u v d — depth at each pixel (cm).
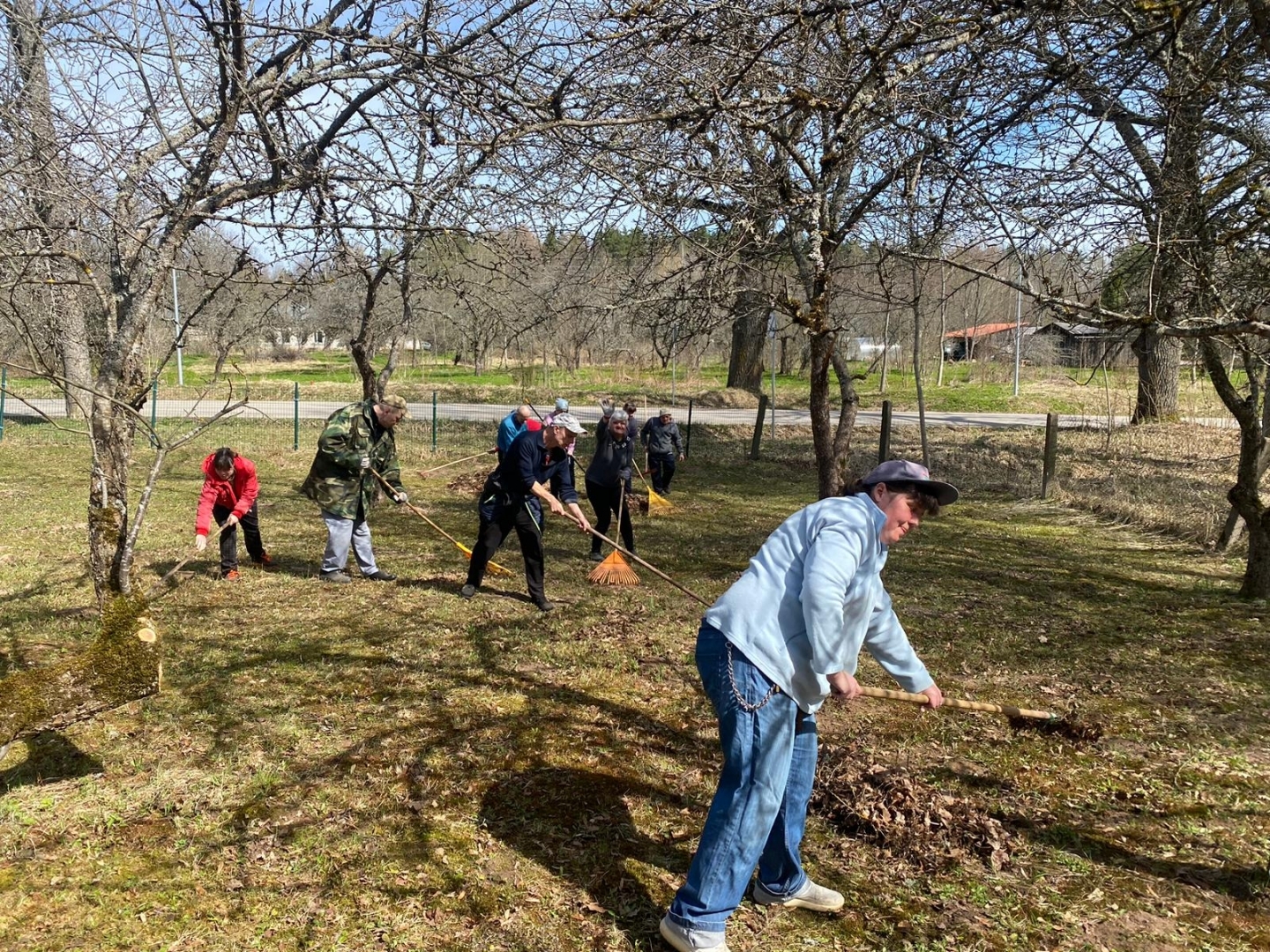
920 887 325
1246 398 710
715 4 393
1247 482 716
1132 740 449
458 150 400
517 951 288
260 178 416
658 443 1290
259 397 2509
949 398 2791
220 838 347
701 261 496
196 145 407
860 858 343
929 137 445
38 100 404
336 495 718
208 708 469
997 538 1007
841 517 280
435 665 541
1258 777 409
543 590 680
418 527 994
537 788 391
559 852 342
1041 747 439
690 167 442
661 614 660
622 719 466
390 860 335
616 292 541
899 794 375
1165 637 621
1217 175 509
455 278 700
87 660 338
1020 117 469
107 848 340
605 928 299
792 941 295
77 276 454
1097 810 380
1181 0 376
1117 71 481
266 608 652
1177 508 1111
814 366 610
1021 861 341
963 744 442
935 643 603
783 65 421
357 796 382
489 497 675
